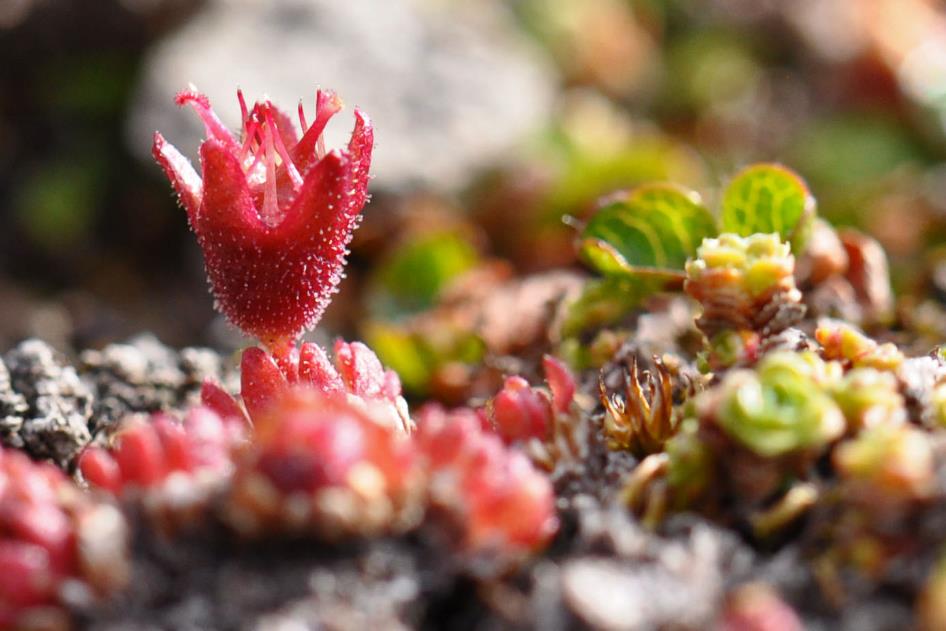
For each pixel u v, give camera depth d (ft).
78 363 0.28
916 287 0.33
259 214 0.24
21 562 0.21
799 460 0.22
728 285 0.24
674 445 0.22
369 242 0.44
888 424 0.22
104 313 0.47
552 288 0.31
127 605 0.21
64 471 0.26
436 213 0.46
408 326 0.31
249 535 0.21
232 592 0.21
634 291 0.28
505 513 0.22
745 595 0.21
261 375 0.24
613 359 0.27
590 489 0.23
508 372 0.29
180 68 0.52
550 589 0.21
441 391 0.30
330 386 0.24
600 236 0.28
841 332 0.24
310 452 0.21
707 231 0.27
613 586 0.21
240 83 0.51
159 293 0.52
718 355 0.24
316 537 0.21
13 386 0.26
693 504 0.22
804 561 0.22
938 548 0.21
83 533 0.21
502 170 0.51
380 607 0.21
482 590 0.22
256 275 0.24
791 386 0.22
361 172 0.24
